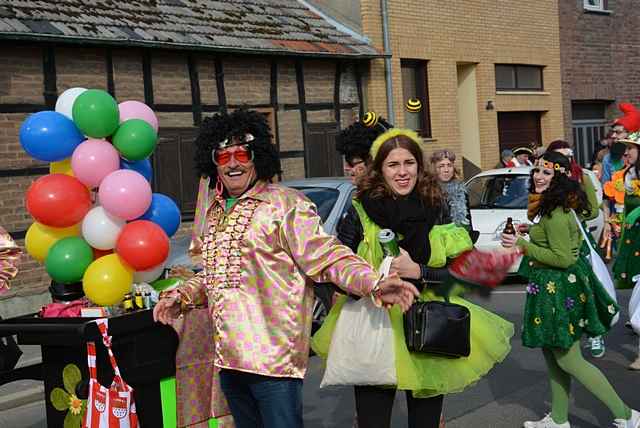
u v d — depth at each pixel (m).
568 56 20.73
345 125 15.32
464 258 4.03
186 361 4.20
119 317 3.89
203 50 12.41
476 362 4.09
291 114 14.29
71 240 4.36
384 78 15.95
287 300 3.63
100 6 11.86
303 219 3.64
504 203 11.66
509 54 19.03
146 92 12.05
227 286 3.66
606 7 21.84
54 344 3.93
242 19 13.99
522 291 10.90
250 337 3.60
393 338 3.91
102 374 4.00
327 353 4.13
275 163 3.84
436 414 4.08
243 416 3.82
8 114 10.42
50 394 4.18
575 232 5.27
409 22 16.53
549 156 5.25
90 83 11.34
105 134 4.35
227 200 3.84
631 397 6.29
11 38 10.06
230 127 3.76
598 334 5.20
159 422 4.14
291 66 14.27
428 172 4.13
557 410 5.39
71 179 4.34
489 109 18.47
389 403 4.03
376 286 3.51
